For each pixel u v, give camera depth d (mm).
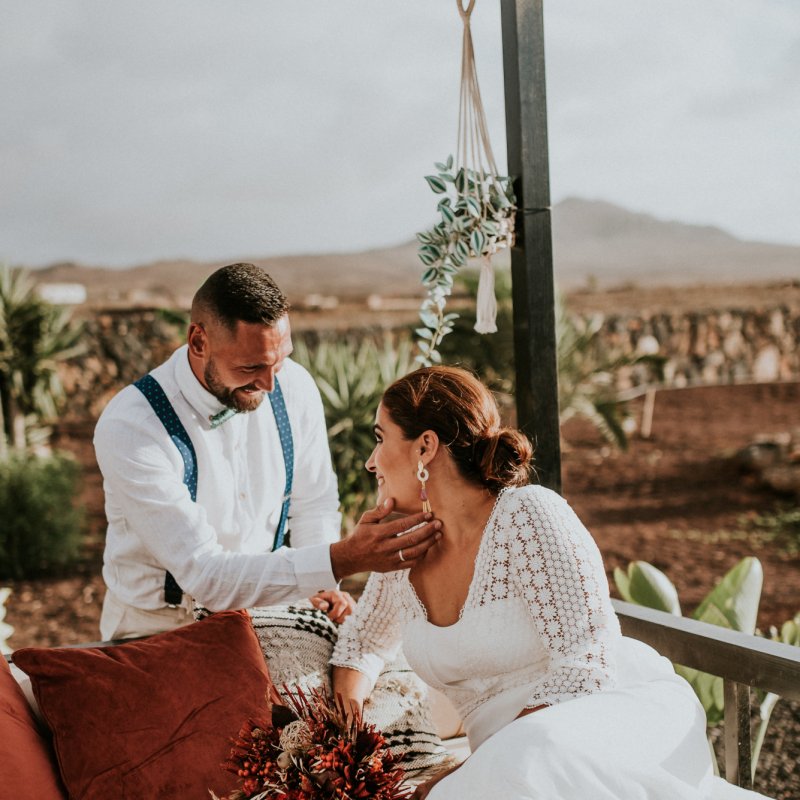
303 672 2348
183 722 2025
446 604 2055
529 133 2459
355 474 6605
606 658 1827
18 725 1930
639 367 12820
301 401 2711
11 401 9484
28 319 9625
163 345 12602
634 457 11422
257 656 2236
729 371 13477
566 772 1605
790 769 3715
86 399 12352
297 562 2207
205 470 2469
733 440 12031
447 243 2525
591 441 12555
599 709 1735
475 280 8391
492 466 1977
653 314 13211
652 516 8664
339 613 2588
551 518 1908
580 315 11453
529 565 1889
